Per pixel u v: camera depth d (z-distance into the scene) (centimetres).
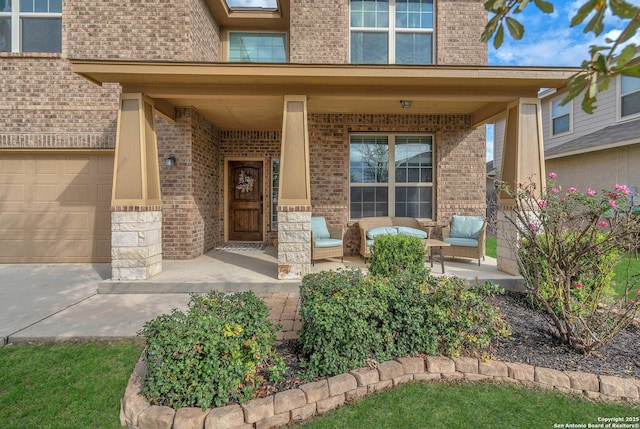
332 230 675
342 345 255
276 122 768
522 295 457
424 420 216
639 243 290
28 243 670
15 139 655
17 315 387
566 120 1165
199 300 276
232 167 884
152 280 492
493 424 213
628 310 290
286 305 420
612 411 227
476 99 511
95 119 664
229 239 884
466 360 266
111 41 648
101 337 331
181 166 659
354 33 706
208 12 751
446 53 695
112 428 209
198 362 215
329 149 712
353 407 230
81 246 673
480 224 657
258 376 238
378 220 711
